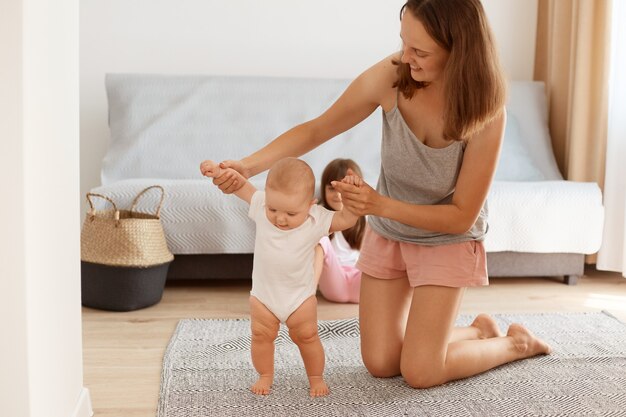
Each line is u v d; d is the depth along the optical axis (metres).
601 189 3.82
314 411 1.86
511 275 3.46
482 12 1.73
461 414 1.86
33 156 1.37
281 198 1.78
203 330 2.60
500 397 1.98
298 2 4.23
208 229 3.17
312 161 3.85
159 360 2.29
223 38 4.20
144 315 2.86
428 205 1.93
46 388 1.46
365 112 2.04
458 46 1.71
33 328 1.37
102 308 2.92
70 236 1.68
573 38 4.00
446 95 1.76
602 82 3.80
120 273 2.86
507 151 3.96
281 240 1.84
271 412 1.85
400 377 2.13
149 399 1.96
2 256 1.33
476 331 2.33
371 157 3.90
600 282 3.67
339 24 4.27
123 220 2.91
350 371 2.18
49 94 1.49
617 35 3.69
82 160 4.16
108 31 4.13
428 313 2.00
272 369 2.00
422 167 1.97
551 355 2.37
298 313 1.88
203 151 3.81
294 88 4.00
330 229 1.86
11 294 1.34
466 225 1.94
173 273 3.26
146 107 3.85
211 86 3.95
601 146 3.80
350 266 3.08
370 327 2.12
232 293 3.27
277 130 3.90
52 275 1.51
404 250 2.07
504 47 4.43
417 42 1.73
